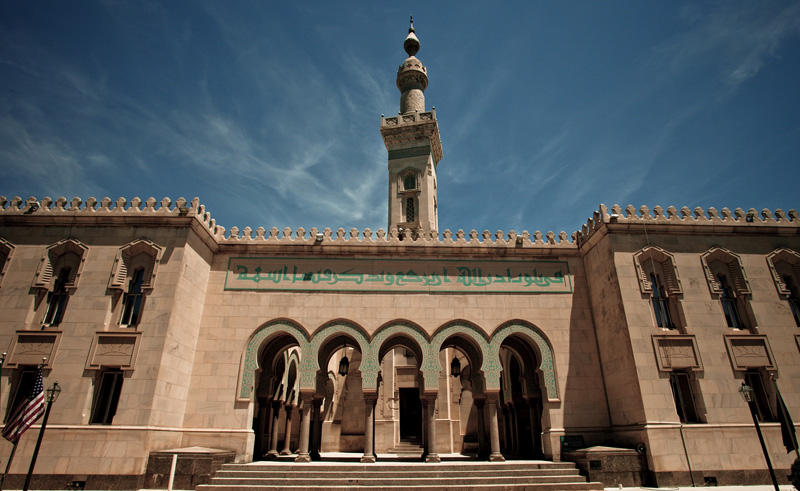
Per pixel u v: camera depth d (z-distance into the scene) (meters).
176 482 15.88
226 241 21.56
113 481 15.61
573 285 21.72
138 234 19.23
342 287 21.11
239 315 20.55
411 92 44.09
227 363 19.78
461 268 21.66
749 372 18.58
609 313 19.72
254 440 19.97
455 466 17.33
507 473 16.77
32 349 17.38
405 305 20.91
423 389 19.92
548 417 19.55
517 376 26.06
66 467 15.77
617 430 18.91
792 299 20.03
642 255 19.66
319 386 21.53
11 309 18.00
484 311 20.97
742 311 19.48
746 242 20.34
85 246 18.97
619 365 18.89
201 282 20.44
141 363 17.14
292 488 15.26
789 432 15.93
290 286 21.05
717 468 16.67
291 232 22.08
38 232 19.25
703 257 19.86
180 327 18.61
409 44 46.56
